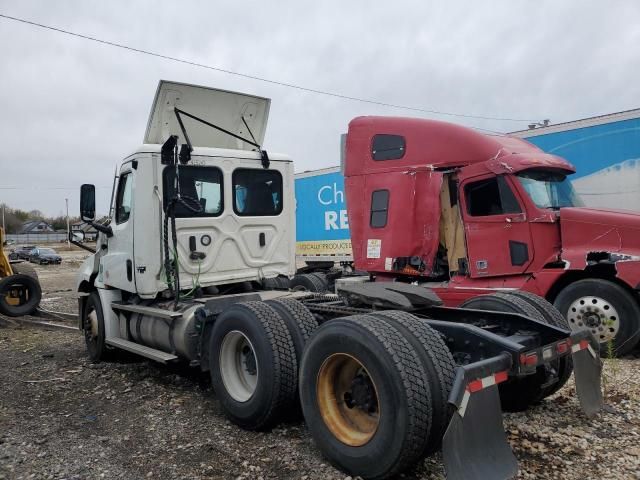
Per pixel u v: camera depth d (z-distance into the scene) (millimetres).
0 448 4125
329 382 3658
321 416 3629
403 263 7941
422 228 7824
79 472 3682
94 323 6930
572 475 3418
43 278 26078
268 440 4133
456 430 2910
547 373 4289
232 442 4121
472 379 3055
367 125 8453
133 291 5902
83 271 7281
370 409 3455
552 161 7238
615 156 8141
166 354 5523
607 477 3391
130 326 6305
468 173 7410
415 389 3074
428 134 7797
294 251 6965
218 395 4559
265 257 6617
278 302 4570
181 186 5926
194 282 5957
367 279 8570
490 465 3002
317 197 13062
